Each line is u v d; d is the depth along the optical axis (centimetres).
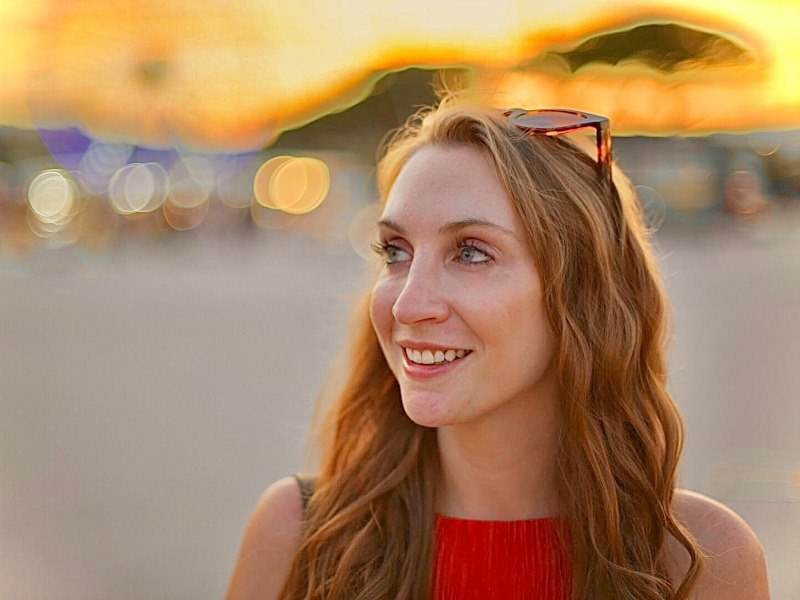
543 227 177
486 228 174
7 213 2134
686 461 536
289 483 208
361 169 2323
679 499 199
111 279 1595
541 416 188
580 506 184
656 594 181
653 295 199
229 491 530
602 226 186
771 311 1045
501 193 177
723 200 1997
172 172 2345
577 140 189
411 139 199
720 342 877
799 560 402
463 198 175
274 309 1182
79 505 511
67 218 2189
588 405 186
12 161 2128
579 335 181
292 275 1563
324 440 215
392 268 185
